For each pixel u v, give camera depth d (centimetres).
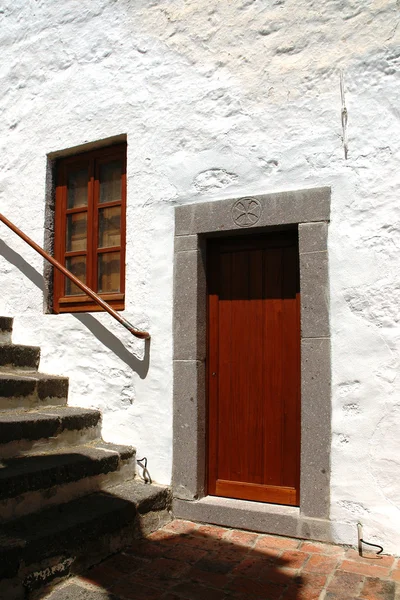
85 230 459
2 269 483
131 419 398
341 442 331
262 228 367
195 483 370
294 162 359
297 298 368
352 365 332
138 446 393
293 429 362
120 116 429
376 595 268
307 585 279
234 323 386
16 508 293
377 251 331
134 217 413
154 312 397
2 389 369
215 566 300
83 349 425
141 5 430
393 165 333
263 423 372
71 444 379
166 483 379
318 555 314
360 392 328
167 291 394
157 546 328
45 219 465
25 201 475
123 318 391
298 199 353
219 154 384
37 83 479
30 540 266
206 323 391
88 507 320
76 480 334
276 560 308
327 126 352
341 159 346
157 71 416
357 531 322
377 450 322
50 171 471
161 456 384
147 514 347
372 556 312
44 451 356
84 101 450
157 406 389
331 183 347
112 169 448
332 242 343
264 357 375
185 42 406
